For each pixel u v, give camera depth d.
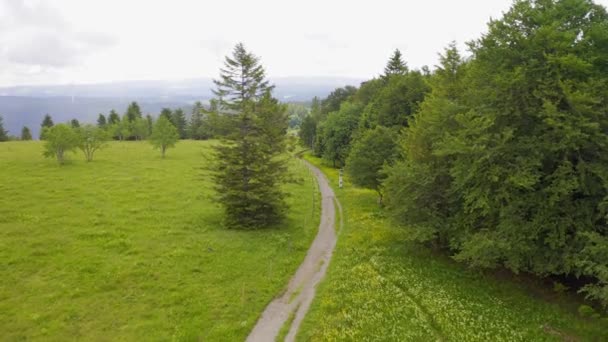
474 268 25.69
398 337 18.48
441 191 27.36
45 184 51.50
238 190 34.94
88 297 22.06
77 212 39.41
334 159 83.12
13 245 29.58
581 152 20.55
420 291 23.12
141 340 18.12
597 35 20.52
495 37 23.44
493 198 21.97
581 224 19.28
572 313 20.17
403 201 28.58
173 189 52.94
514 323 19.44
